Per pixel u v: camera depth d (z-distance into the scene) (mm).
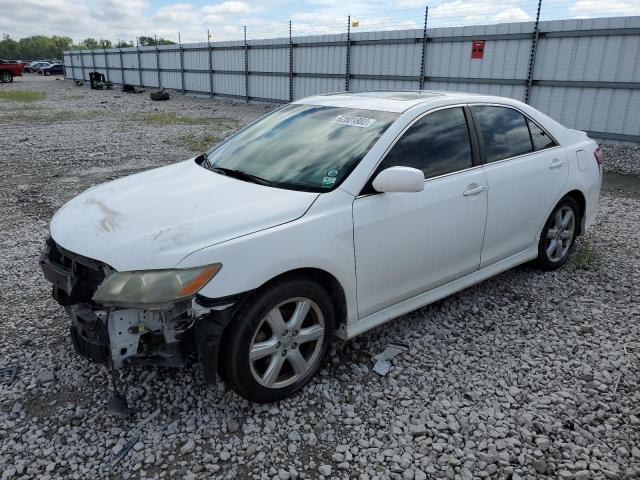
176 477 2471
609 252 5465
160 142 13266
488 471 2523
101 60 44438
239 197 3059
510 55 14352
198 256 2572
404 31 17469
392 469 2531
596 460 2596
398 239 3305
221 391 3068
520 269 4938
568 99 13227
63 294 3031
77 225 2949
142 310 2650
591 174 4922
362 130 3486
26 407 2947
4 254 5344
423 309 4133
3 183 8602
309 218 2918
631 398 3070
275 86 24797
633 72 11867
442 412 2939
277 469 2535
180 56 32469
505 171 4027
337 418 2895
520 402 3033
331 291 3168
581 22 12562
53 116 19625
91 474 2484
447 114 3797
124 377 3199
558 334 3789
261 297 2754
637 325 3922
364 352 3518
